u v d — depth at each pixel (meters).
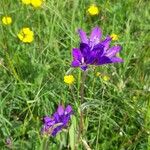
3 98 0.44
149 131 0.41
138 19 0.59
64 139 0.34
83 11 0.55
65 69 0.48
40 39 0.51
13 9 0.57
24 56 0.49
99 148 0.41
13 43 0.52
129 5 0.60
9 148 0.38
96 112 0.42
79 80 0.44
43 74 0.46
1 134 0.41
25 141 0.39
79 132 0.34
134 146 0.40
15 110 0.45
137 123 0.43
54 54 0.50
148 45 0.52
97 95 0.46
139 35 0.56
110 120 0.42
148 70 0.51
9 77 0.46
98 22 0.59
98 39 0.32
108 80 0.47
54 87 0.45
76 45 0.50
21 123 0.42
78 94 0.43
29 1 0.54
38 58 0.48
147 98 0.45
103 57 0.29
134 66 0.52
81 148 0.36
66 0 0.57
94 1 0.60
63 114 0.33
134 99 0.46
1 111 0.41
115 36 0.52
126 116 0.43
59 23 0.54
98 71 0.47
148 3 0.62
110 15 0.59
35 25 0.56
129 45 0.52
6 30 0.51
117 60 0.30
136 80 0.50
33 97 0.44
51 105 0.43
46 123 0.33
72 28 0.52
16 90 0.44
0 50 0.49
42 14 0.56
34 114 0.43
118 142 0.42
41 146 0.30
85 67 0.29
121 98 0.44
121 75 0.49
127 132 0.43
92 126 0.43
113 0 0.63
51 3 0.53
